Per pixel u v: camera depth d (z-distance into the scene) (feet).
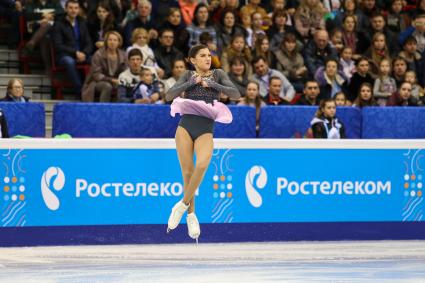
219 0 91.45
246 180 60.49
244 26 89.40
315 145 61.41
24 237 57.88
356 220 62.08
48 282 46.06
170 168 59.88
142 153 59.47
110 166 59.00
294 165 61.16
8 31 88.22
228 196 60.34
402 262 53.21
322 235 61.67
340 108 73.05
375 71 87.30
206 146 50.60
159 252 56.24
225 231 60.34
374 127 73.36
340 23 94.84
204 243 59.93
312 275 48.47
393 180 62.64
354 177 62.03
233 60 80.53
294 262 52.85
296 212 61.21
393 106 77.92
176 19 85.20
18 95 70.95
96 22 86.22
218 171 60.13
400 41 94.43
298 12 91.76
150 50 81.00
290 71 85.76
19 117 66.80
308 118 72.28
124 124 68.95
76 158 58.54
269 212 60.85
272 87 78.95
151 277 47.62
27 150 57.88
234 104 75.31
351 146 61.93
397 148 62.64
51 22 85.46
